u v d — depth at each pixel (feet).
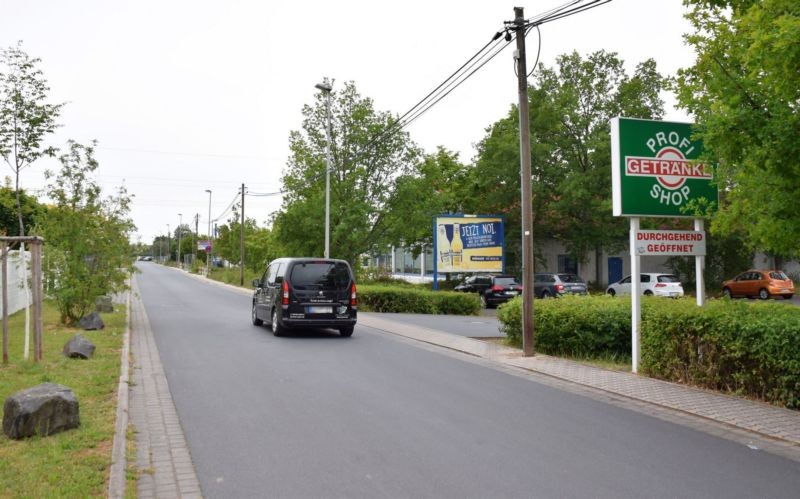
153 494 15.28
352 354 38.93
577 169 116.26
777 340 24.54
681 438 20.68
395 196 104.47
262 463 17.71
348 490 15.64
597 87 117.39
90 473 15.87
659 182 34.09
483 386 29.32
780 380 24.70
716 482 16.52
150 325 54.13
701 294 34.91
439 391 27.91
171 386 28.35
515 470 17.26
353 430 21.17
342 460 18.02
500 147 115.65
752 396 26.27
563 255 129.49
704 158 28.37
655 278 96.48
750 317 26.68
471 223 93.66
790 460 18.48
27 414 18.98
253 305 55.67
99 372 29.73
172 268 298.56
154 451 18.78
